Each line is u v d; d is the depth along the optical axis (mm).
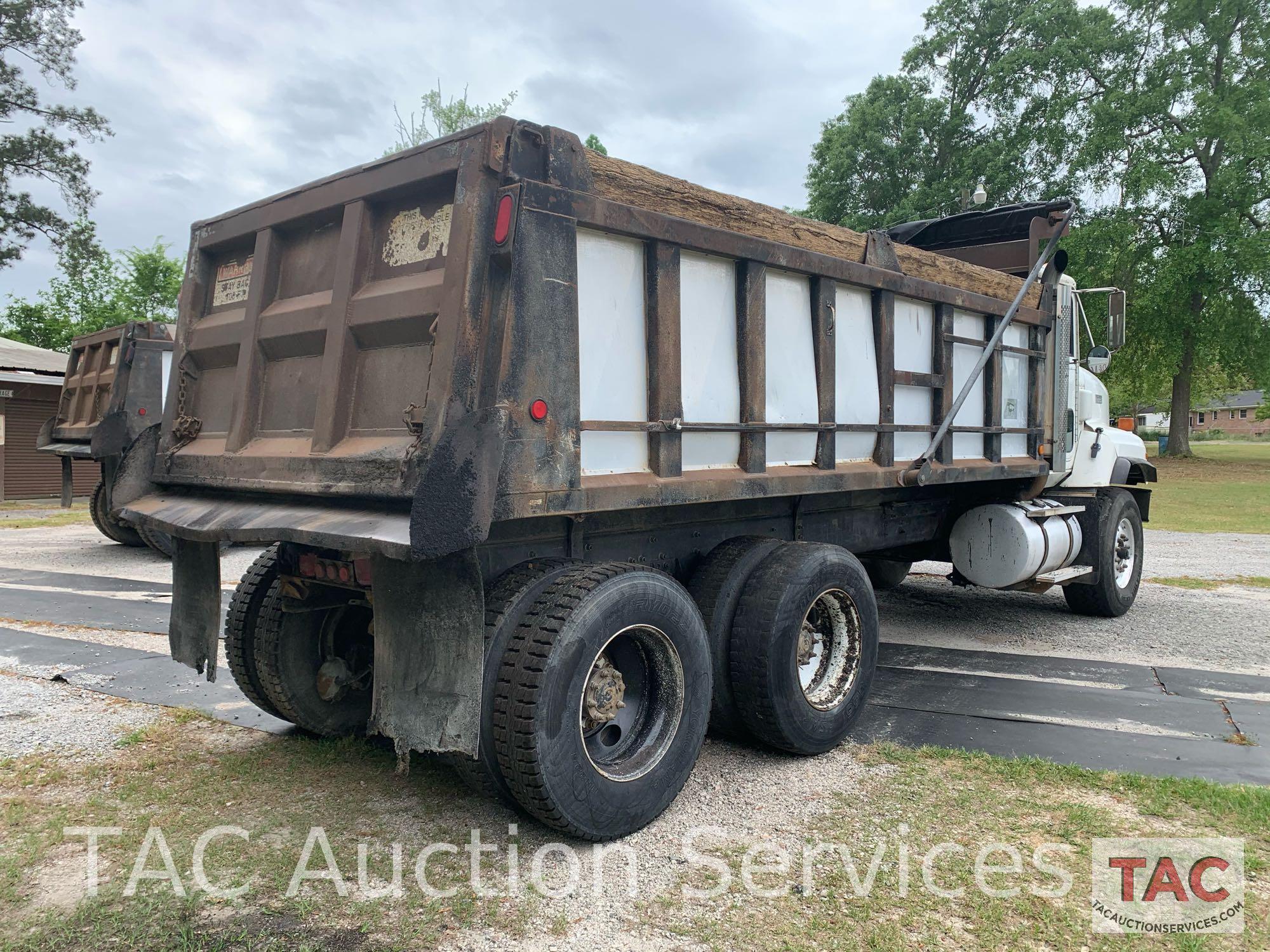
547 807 2982
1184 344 34500
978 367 5512
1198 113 31266
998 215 7297
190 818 3428
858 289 4680
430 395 2807
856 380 4676
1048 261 6629
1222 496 22625
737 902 2812
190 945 2539
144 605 7973
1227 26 31562
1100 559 7465
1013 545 6391
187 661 3887
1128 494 7953
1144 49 32812
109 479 11172
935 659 6270
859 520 5535
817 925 2676
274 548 4418
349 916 2709
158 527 3717
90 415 11617
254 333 3682
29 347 25047
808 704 4102
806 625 4305
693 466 3707
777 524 4734
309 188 3537
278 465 3371
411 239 3160
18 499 19844
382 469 2920
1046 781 3873
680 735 3480
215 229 4078
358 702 4445
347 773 3912
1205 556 12109
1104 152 30906
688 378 3678
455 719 2885
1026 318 6285
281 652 4125
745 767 4082
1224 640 6914
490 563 3293
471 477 2688
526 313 2916
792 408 4242
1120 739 4496
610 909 2766
